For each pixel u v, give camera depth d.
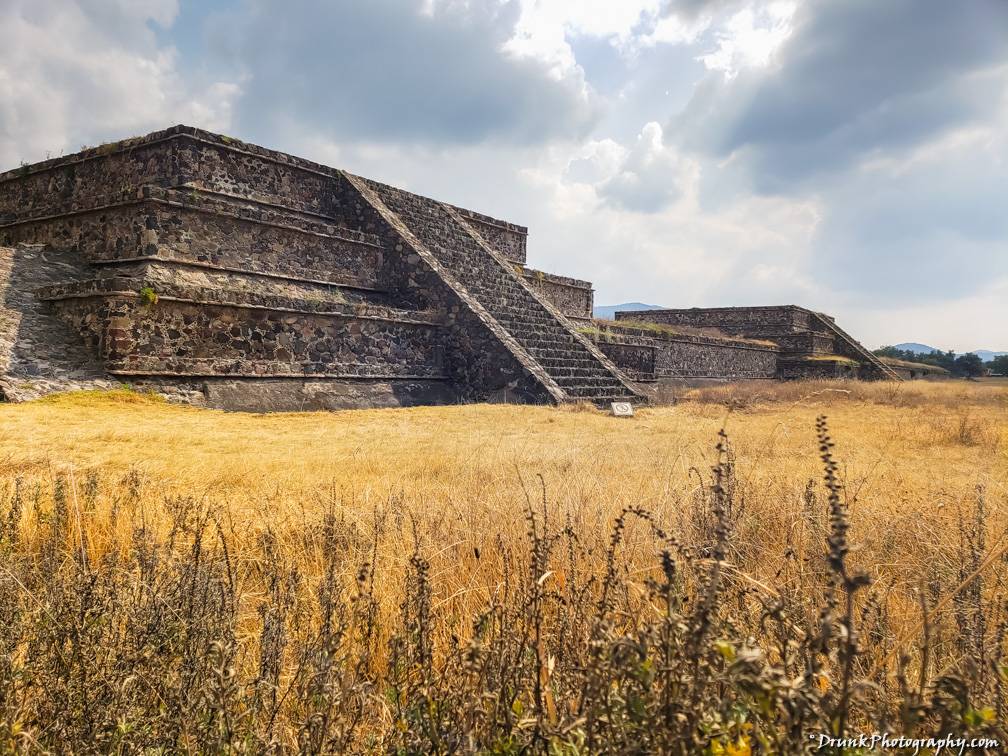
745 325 49.00
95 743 2.00
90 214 17.64
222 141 18.80
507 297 24.12
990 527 4.45
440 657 2.61
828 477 1.60
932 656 2.50
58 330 14.48
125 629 2.63
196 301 14.62
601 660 1.69
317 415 13.83
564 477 6.67
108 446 8.43
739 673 1.39
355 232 20.64
